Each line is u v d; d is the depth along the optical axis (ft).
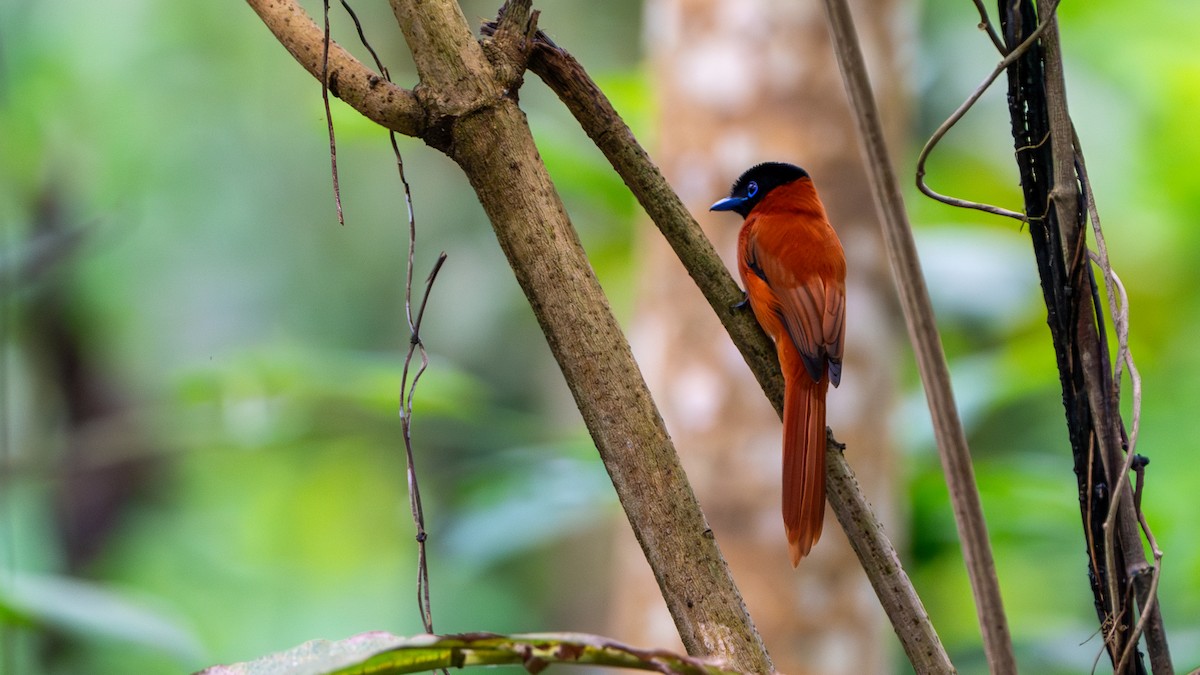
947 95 45.70
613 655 10.10
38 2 49.06
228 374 37.14
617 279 46.65
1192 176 49.57
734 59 30.73
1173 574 34.35
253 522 62.49
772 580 29.40
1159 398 47.60
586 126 13.16
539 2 52.44
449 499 38.65
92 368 51.67
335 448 63.62
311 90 54.19
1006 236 41.19
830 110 30.32
